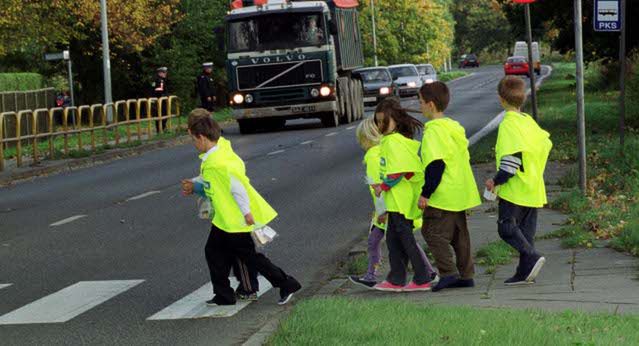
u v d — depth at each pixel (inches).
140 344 337.7
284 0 1409.9
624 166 684.1
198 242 548.7
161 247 538.3
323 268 467.8
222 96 2454.5
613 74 1918.1
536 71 3722.9
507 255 427.8
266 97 1400.1
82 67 2210.9
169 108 1476.4
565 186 650.8
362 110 1692.9
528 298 348.8
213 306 390.0
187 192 375.9
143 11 2063.2
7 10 1695.4
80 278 464.1
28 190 867.4
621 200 558.9
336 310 330.3
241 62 1400.1
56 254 531.2
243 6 1467.8
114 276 464.8
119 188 832.3
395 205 381.1
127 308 395.5
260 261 383.6
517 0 765.9
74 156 1155.3
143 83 2239.2
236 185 373.1
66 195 802.2
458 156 375.2
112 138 1421.0
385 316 316.5
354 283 415.2
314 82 1396.4
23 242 574.6
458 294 368.5
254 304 391.9
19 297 426.9
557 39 1606.8
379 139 389.7
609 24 670.5
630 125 1042.7
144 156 1192.2
